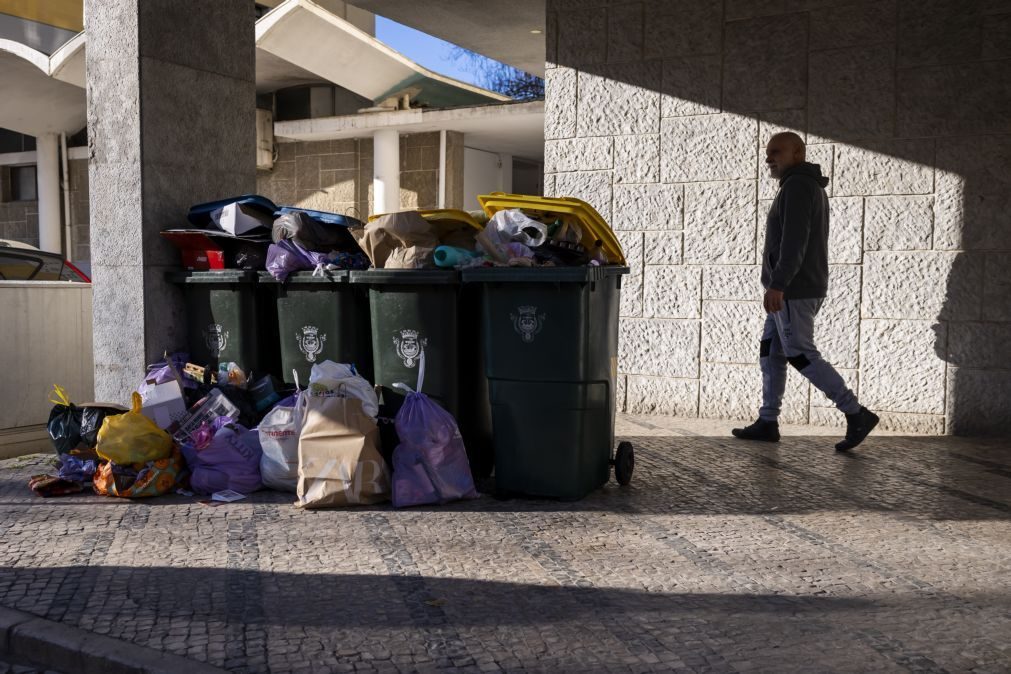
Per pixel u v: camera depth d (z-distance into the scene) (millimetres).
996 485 5715
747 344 7988
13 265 9773
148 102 6512
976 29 7059
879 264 7480
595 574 4195
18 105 19531
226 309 6340
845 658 3285
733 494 5551
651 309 8352
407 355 5621
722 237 8039
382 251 5684
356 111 18562
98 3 6566
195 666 3250
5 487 5844
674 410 8312
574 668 3238
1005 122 7020
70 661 3434
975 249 7156
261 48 15320
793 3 7645
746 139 7898
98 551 4527
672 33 8117
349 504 5293
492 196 5633
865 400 7598
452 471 5414
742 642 3439
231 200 6410
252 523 4996
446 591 3982
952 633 3498
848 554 4461
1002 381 7129
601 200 8508
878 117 7418
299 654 3357
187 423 5883
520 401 5340
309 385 5617
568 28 8531
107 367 6723
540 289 5211
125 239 6582
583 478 5383
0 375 6793
